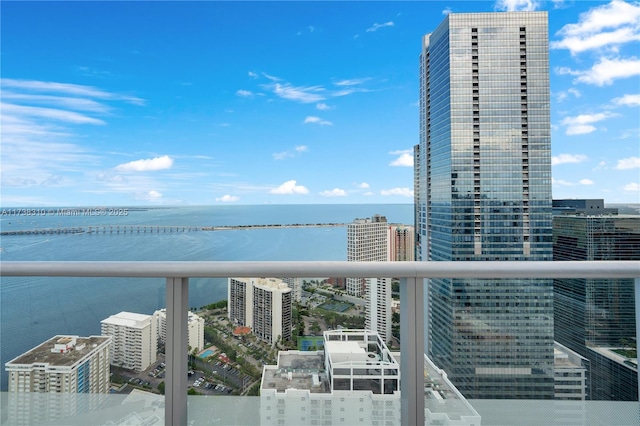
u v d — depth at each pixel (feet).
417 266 3.18
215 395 3.43
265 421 3.52
